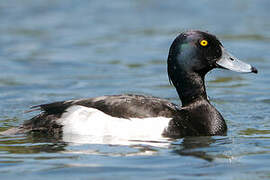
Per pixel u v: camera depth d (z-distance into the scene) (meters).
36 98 13.66
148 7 26.92
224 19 23.95
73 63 17.75
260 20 23.64
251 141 9.52
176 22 23.59
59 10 26.30
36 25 23.34
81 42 20.67
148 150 8.77
